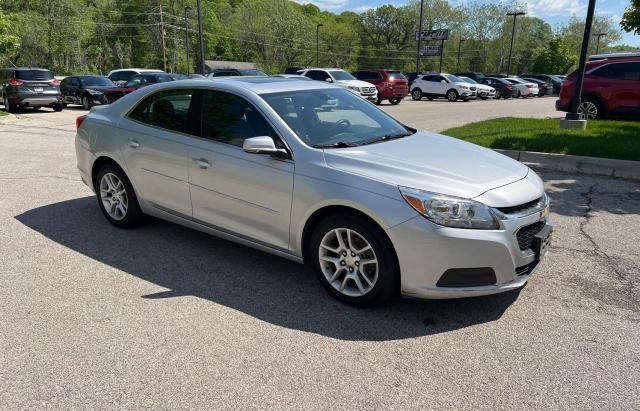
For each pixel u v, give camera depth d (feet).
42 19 195.93
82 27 219.61
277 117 13.24
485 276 11.03
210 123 14.44
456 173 11.76
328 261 12.46
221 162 13.83
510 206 11.14
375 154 12.51
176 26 264.93
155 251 15.70
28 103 62.03
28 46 187.83
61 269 14.30
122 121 16.78
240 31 284.61
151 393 9.01
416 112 66.18
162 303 12.35
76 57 218.18
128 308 12.07
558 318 11.68
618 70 39.81
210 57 291.17
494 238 10.82
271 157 12.89
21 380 9.37
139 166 16.14
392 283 11.53
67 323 11.36
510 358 10.12
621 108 39.81
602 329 11.19
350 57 308.81
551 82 136.56
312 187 12.10
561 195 21.90
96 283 13.43
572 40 288.71
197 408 8.63
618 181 24.38
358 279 12.03
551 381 9.40
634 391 9.12
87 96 67.05
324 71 75.56
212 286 13.34
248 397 8.91
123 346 10.45
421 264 10.96
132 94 17.04
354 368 9.78
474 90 97.76
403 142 13.87
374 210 11.18
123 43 281.13
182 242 16.48
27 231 17.40
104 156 17.26
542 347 10.50
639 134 32.04
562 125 36.19
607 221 18.44
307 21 289.33
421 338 10.86
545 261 14.89
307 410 8.60
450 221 10.75
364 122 14.89
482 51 312.29
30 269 14.28
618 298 12.64
